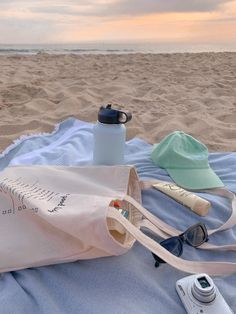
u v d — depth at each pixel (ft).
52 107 11.82
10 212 4.18
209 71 20.02
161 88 15.14
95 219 3.70
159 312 3.69
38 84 15.33
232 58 25.86
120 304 3.68
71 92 13.85
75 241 4.00
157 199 5.47
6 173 4.85
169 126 9.89
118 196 4.37
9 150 7.61
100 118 5.45
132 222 4.58
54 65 21.52
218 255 4.61
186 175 5.99
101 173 4.90
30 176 4.81
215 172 6.72
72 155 6.86
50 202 4.20
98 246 3.84
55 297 3.76
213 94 14.57
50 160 6.71
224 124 10.56
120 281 3.96
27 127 9.70
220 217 5.32
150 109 12.12
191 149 6.45
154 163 6.55
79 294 3.78
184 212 5.27
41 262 3.95
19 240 3.96
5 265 3.89
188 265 4.01
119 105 12.44
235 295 3.94
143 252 4.43
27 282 3.85
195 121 10.55
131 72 19.40
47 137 8.50
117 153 5.49
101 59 24.75
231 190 5.98
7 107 11.68
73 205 4.04
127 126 10.00
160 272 4.20
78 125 8.95
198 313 3.59
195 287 3.71
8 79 16.08
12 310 3.52
